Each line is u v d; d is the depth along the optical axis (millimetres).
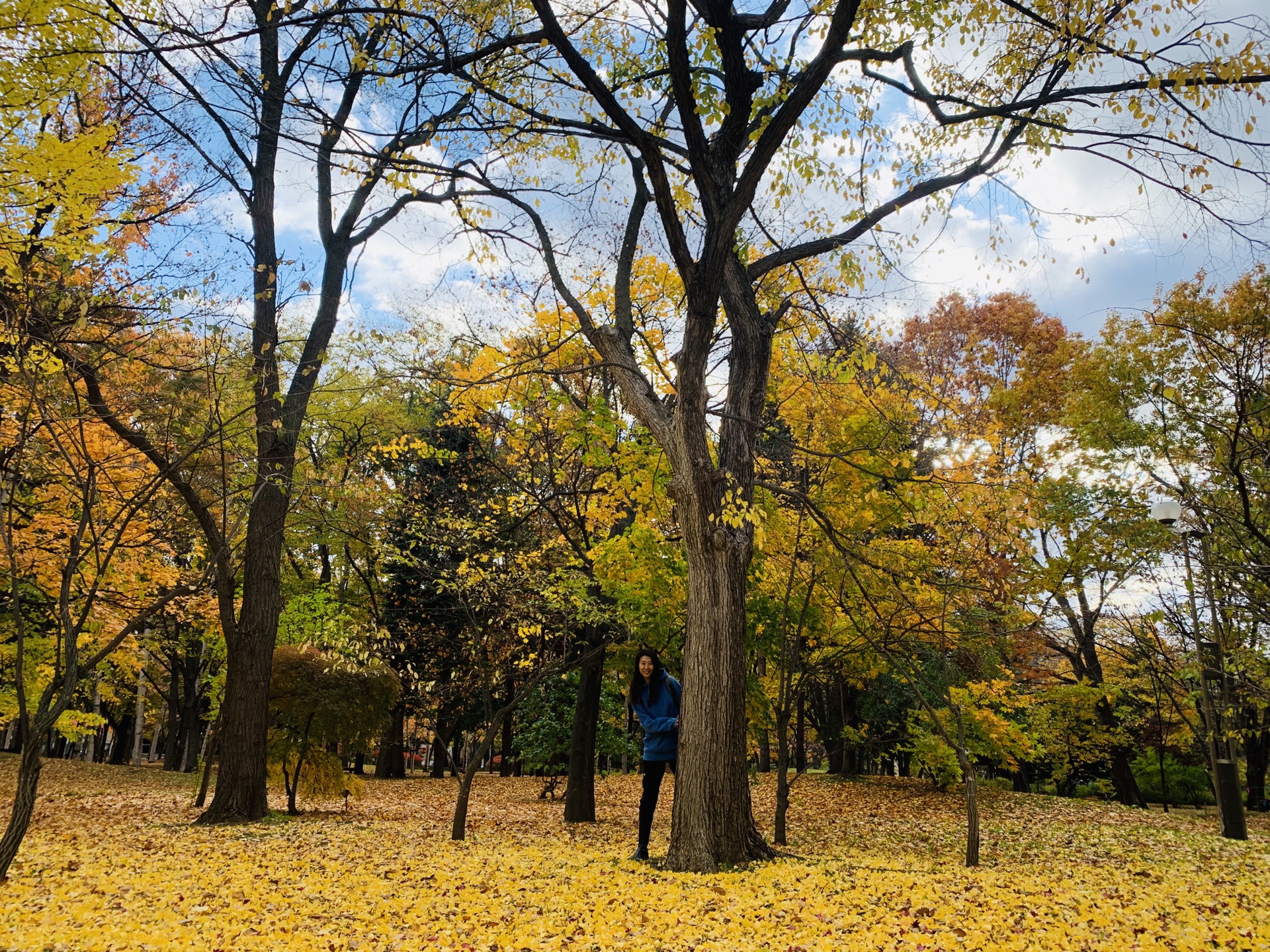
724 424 7445
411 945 4043
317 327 11344
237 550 11250
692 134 6031
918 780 18891
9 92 6223
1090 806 15641
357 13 5820
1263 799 22109
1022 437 17297
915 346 21328
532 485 11383
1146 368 14188
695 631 6387
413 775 27422
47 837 8094
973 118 6750
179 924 4312
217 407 6680
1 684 14852
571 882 5629
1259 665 13477
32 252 7004
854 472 9000
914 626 9000
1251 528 8031
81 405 7051
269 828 9492
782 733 9438
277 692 12500
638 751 18297
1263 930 4668
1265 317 10406
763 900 4984
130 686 23484
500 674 10422
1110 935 4473
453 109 6711
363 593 19172
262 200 10984
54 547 10148
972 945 4098
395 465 14477
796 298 9016
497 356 9438
